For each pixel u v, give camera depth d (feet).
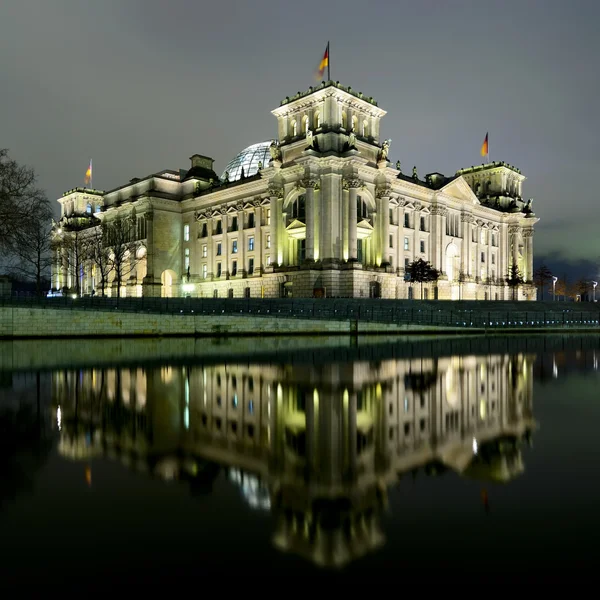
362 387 67.36
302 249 307.78
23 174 210.59
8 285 212.84
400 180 322.96
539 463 33.24
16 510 25.34
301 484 29.14
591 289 614.34
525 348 139.23
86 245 419.95
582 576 18.38
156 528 23.02
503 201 432.25
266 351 127.24
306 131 305.12
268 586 17.85
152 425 45.34
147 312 181.88
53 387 67.77
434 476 30.60
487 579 18.20
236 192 343.26
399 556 20.06
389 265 305.12
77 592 17.58
